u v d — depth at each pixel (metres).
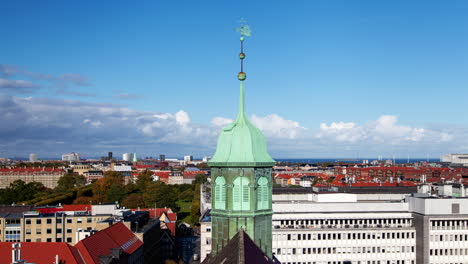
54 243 116.81
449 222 146.75
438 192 184.25
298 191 187.62
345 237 148.50
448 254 146.75
